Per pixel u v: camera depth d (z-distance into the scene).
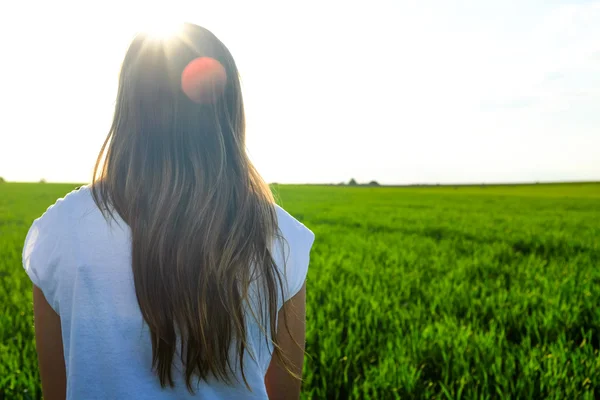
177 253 1.15
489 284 7.36
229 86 1.30
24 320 5.32
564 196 58.25
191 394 1.25
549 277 7.91
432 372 4.16
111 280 1.18
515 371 4.11
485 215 25.73
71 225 1.20
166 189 1.18
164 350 1.18
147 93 1.23
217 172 1.22
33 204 28.45
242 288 1.19
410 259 9.66
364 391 3.64
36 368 3.98
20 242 12.34
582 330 4.81
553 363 4.07
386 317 5.45
